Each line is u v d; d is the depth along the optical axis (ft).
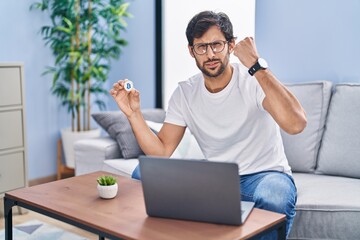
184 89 6.83
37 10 11.31
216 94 6.43
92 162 9.62
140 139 6.40
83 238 8.36
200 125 6.64
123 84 6.20
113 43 12.82
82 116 12.66
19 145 9.59
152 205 4.84
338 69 8.89
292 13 9.30
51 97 11.90
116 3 11.85
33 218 9.47
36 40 11.37
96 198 5.60
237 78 6.43
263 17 9.68
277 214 5.00
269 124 6.47
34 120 11.56
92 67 11.57
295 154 8.41
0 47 10.61
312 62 9.18
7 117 9.31
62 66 12.04
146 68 12.42
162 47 12.10
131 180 6.43
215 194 4.54
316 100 8.48
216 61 6.02
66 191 5.90
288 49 9.45
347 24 8.68
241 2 10.23
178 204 4.73
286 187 5.93
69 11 11.12
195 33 6.00
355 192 6.92
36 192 5.87
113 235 4.54
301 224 6.63
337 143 8.05
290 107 5.67
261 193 5.89
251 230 4.53
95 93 12.60
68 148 11.63
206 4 10.94
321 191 6.98
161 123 10.41
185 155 8.80
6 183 9.42
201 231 4.50
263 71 5.74
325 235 6.54
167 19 11.89
